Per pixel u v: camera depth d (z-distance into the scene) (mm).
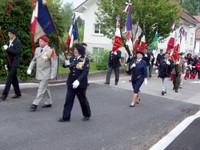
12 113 8391
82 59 7812
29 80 13602
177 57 15773
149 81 19406
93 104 10594
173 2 25125
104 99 11672
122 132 7656
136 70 10836
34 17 9102
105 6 24281
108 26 24641
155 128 8359
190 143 7227
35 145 6250
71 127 7645
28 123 7652
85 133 7277
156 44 22031
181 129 8492
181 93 15875
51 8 14039
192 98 14789
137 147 6648
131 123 8609
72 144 6469
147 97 13289
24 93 10984
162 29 24453
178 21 25531
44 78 8820
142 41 17578
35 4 9055
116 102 11359
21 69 13219
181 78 17672
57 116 8492
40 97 8867
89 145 6496
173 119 9648
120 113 9680
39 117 8242
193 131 8344
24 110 8797
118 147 6531
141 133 7750
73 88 7863
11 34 9594
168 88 17078
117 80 15734
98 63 22406
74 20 12812
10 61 9664
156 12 23516
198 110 11703
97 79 17766
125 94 13250
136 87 10828
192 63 25547
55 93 11633
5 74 12461
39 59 8758
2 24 12328
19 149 5980
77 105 10062
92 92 12891
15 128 7203
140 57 10867
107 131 7609
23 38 13102
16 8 12602
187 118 10000
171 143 7129
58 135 6965
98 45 35469
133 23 23547
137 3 23156
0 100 9578
